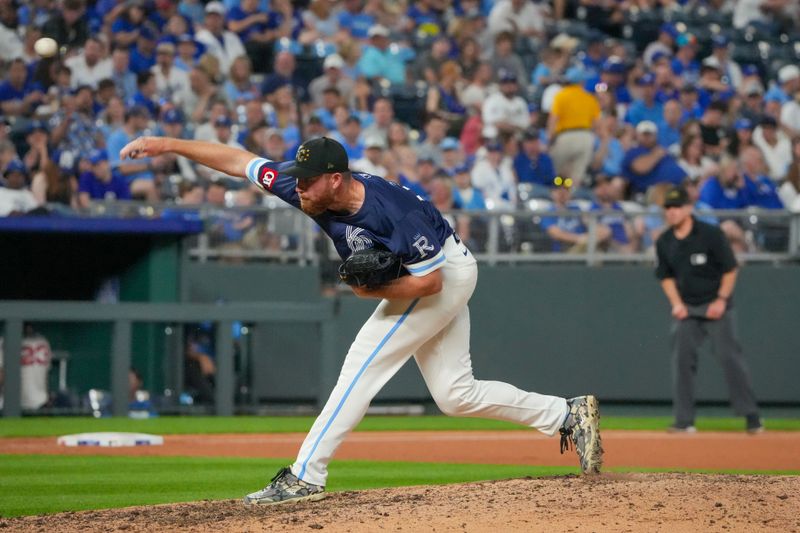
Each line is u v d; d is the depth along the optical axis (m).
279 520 16.23
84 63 54.62
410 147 54.38
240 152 18.50
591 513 16.05
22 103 52.56
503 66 63.97
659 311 49.31
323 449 18.03
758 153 55.06
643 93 60.72
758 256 49.22
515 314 49.03
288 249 48.59
